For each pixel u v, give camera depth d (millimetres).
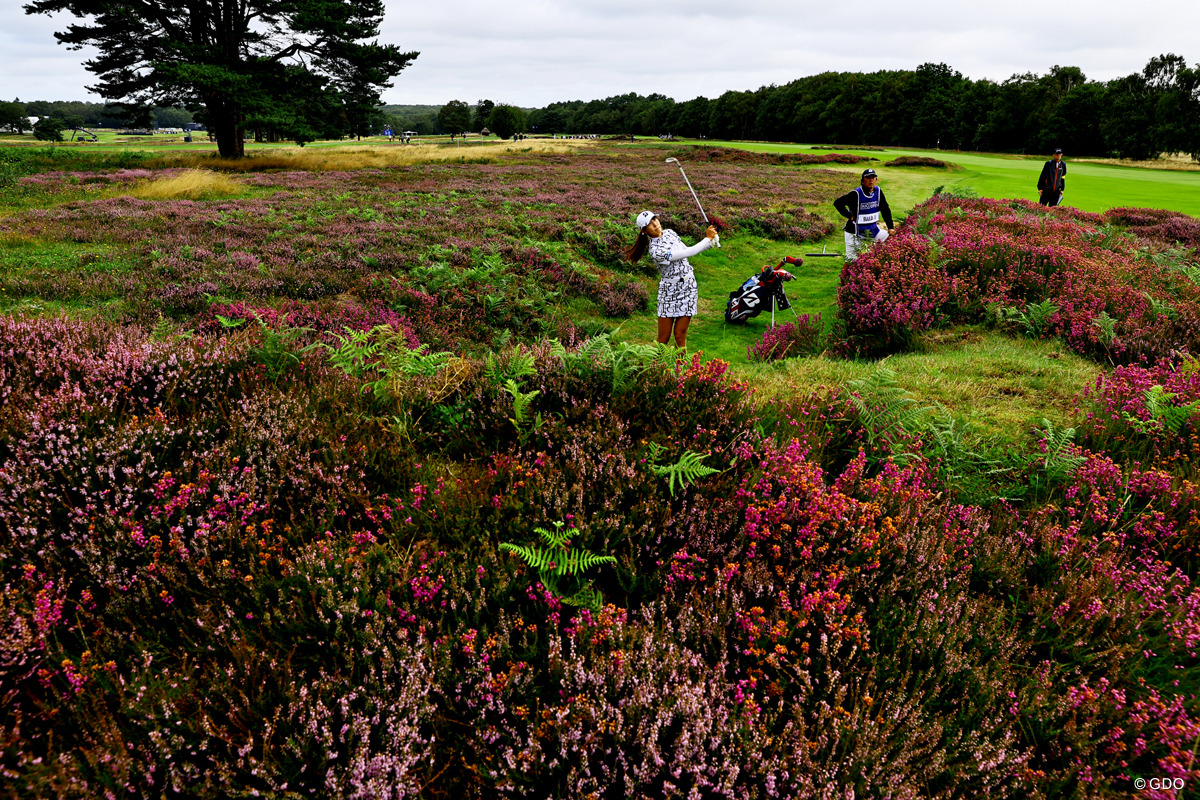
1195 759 2234
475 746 2148
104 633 2410
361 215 16344
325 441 3654
